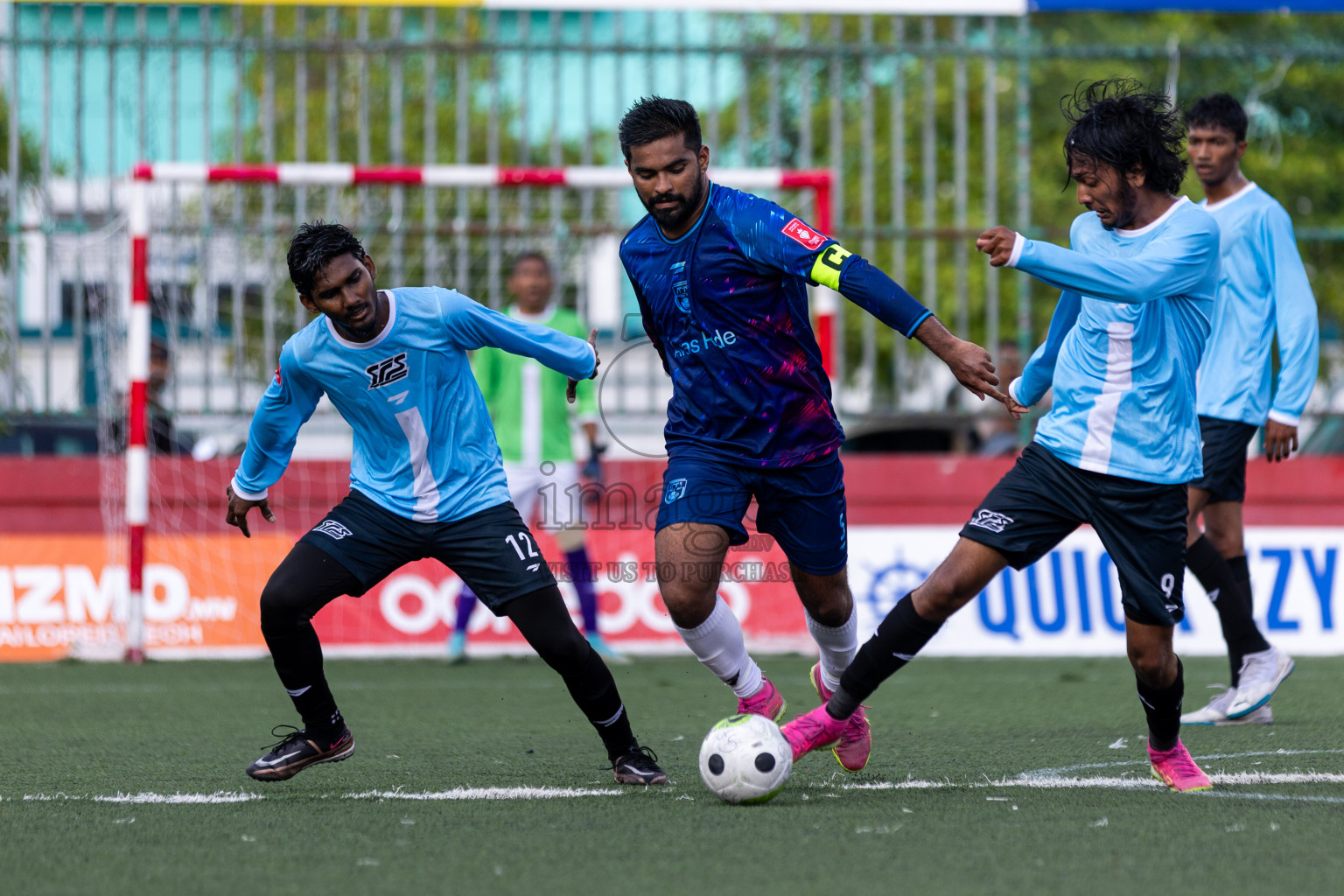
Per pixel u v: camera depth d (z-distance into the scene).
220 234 31.47
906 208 46.94
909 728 19.28
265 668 27.48
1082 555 30.52
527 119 31.88
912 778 15.14
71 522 29.89
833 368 31.67
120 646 29.62
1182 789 14.25
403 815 13.13
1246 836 11.94
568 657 14.40
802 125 32.28
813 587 14.70
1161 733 14.35
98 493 30.02
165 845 11.85
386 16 40.06
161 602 29.69
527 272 28.00
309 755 14.85
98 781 15.22
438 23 40.25
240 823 12.77
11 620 29.34
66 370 31.31
